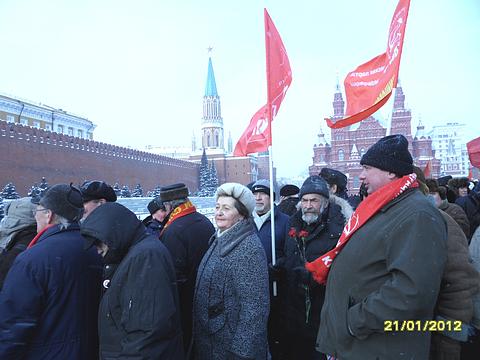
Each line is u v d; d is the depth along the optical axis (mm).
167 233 3387
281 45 4059
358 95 4137
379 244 1894
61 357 2184
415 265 1701
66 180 39969
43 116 49438
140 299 2039
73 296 2268
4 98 42812
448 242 2146
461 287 2062
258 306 2428
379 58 3932
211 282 2555
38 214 2527
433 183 3713
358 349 1883
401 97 67000
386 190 1998
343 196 4469
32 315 2109
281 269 3330
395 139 2100
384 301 1719
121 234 2178
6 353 2037
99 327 2182
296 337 3154
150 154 59562
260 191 4160
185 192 3574
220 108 132500
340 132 69688
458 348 2174
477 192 4906
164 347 2072
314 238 3064
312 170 72562
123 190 46062
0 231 3033
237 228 2660
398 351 1803
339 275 2033
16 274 2125
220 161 93000
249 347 2357
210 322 2523
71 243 2359
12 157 32875
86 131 59562
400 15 3551
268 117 3814
